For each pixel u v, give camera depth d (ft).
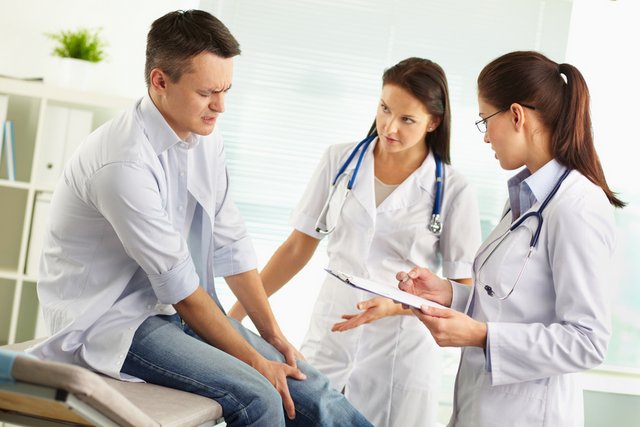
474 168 12.09
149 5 11.24
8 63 10.98
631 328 12.02
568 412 5.57
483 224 12.12
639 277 12.04
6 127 10.19
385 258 7.64
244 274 6.89
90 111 10.79
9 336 10.31
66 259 5.84
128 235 5.53
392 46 11.96
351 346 7.59
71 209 5.77
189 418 5.11
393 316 7.62
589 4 12.07
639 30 12.09
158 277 5.66
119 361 5.63
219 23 5.66
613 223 5.45
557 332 5.33
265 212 11.88
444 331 5.49
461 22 12.03
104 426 4.37
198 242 6.34
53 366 4.00
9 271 10.34
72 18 11.08
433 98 7.21
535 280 5.57
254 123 11.82
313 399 6.12
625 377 11.80
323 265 11.84
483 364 5.77
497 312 5.71
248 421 5.56
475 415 5.71
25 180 11.07
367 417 7.62
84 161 5.66
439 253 7.89
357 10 11.90
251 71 11.77
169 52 5.57
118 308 5.79
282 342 6.70
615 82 12.09
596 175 5.60
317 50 11.87
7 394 4.53
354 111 11.95
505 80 5.65
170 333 5.86
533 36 12.12
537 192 5.60
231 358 5.81
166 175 5.93
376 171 7.86
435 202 7.61
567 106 5.62
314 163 11.94
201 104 5.66
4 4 10.93
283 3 11.76
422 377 7.65
